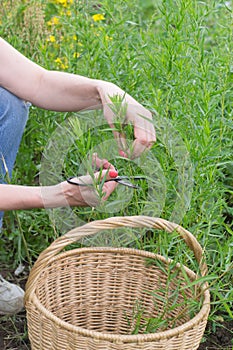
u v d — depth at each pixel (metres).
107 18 3.87
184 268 2.70
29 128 3.61
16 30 3.77
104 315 2.94
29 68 2.88
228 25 3.47
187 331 2.37
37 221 3.38
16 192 2.51
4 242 3.53
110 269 2.89
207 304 2.48
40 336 2.47
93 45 3.50
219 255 2.95
